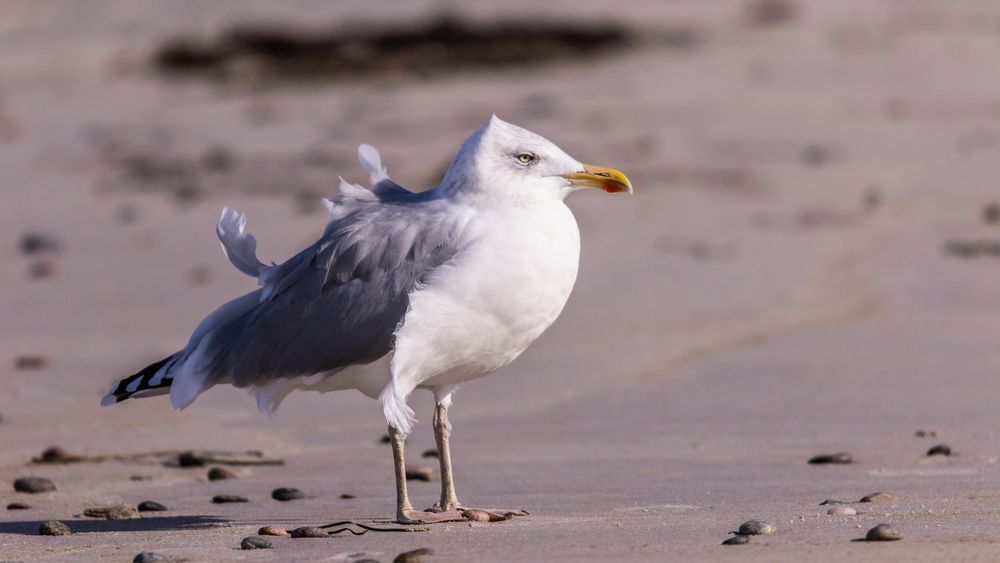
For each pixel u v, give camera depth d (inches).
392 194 339.9
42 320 632.4
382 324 315.3
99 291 689.6
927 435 419.5
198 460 414.9
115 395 339.6
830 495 342.3
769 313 628.1
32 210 928.9
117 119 1366.9
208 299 666.2
